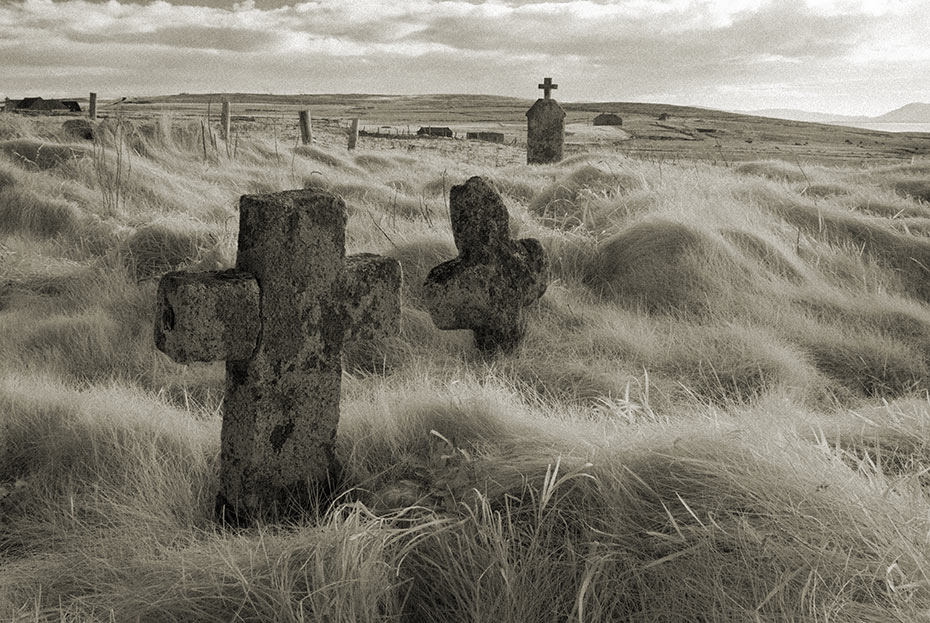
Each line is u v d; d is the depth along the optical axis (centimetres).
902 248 838
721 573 249
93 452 374
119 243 848
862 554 247
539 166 1650
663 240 734
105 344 597
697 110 13762
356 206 1013
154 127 1638
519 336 583
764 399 471
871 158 3569
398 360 581
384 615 251
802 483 274
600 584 257
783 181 1263
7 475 371
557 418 413
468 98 19125
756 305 667
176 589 260
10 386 443
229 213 1057
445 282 556
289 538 301
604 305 687
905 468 329
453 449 361
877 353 602
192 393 535
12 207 978
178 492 350
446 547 273
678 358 575
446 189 1273
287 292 338
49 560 298
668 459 304
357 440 394
